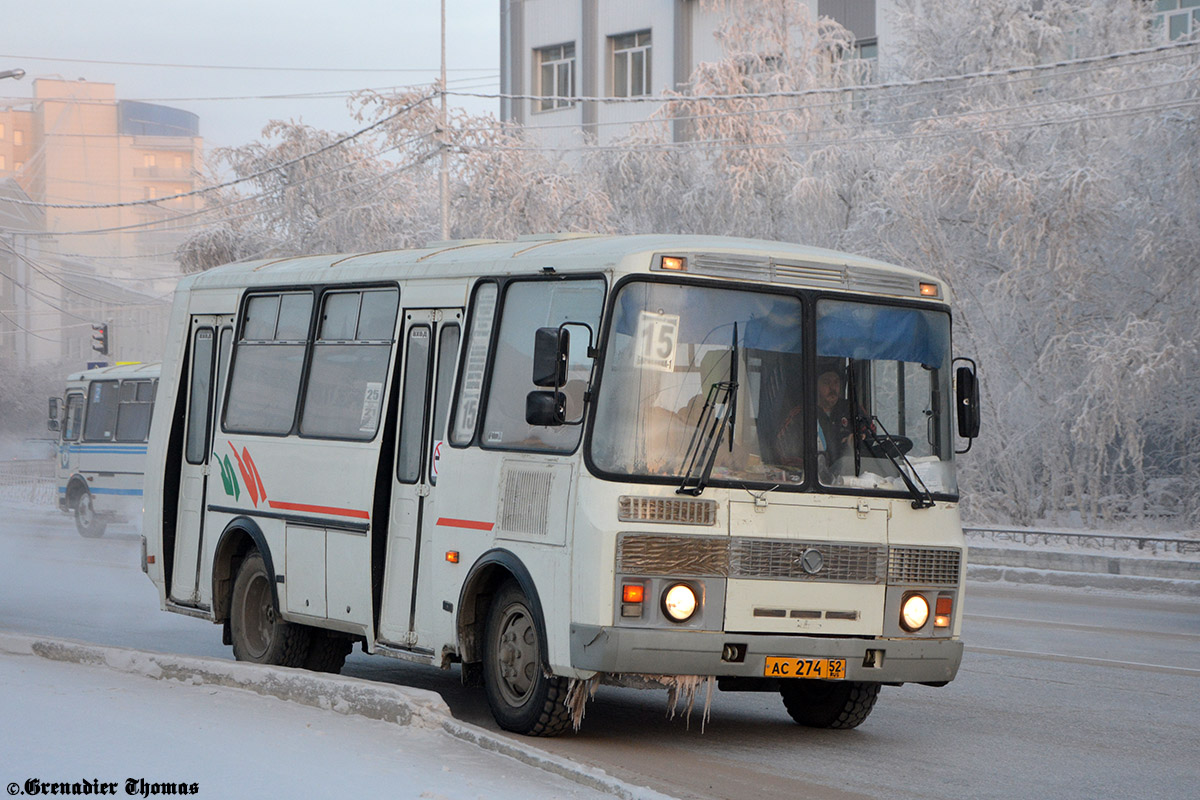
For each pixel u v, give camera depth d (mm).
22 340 88125
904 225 27906
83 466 29672
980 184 25891
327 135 40625
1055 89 29172
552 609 8148
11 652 10578
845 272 8773
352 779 6277
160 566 12492
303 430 10898
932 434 8938
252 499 11375
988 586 21234
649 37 46812
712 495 8102
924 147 28703
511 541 8555
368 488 9984
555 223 35500
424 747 7180
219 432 11969
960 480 28641
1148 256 25688
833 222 30688
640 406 8109
